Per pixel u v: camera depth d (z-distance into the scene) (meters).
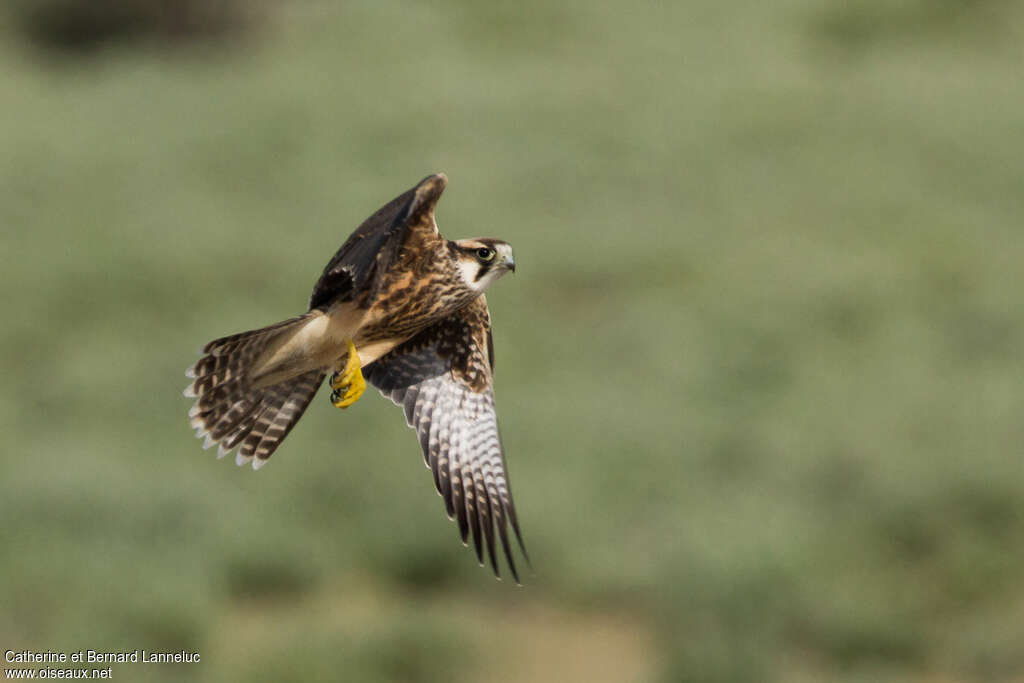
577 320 22.00
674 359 19.09
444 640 12.53
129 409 17.97
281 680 12.01
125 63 40.47
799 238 24.53
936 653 12.88
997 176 27.78
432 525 14.28
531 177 27.55
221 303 22.31
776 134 30.23
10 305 21.52
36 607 12.27
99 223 25.17
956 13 40.66
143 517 13.81
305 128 31.12
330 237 24.67
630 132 30.09
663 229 25.11
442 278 6.71
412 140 30.27
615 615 13.59
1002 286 22.00
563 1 41.22
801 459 15.67
